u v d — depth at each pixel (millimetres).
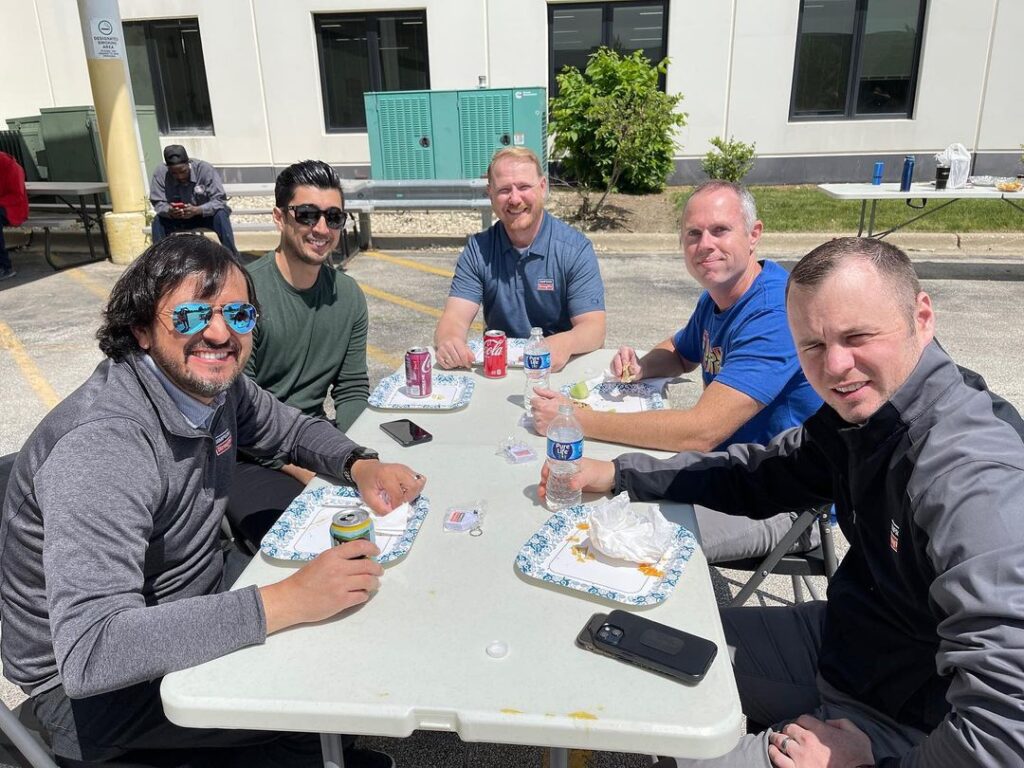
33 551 1568
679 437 2215
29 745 1533
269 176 11609
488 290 3529
